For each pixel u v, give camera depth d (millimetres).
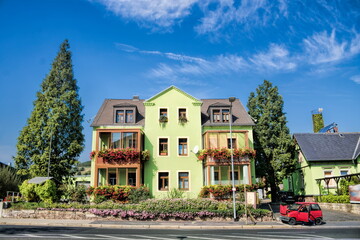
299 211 19922
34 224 19594
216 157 26688
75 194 25016
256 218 21672
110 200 24797
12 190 35188
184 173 28094
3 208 22656
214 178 26734
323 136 35375
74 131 35250
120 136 27547
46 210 22109
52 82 36375
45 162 31766
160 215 21406
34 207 22359
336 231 16984
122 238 13648
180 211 21609
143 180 27656
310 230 17562
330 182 31750
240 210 22266
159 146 28531
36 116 33656
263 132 32562
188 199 23250
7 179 34812
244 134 28125
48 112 34188
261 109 34219
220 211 21688
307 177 33031
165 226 19031
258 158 32875
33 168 31547
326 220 22031
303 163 34156
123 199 25438
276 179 32688
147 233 15727
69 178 34719
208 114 30672
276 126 32656
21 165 32562
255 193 23203
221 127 29375
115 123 28922
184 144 28812
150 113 29219
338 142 34344
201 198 24000
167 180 27891
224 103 31438
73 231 16219
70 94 35469
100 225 19203
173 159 28172
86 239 13227
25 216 22203
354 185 24766
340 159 32000
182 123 29047
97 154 26688
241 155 26781
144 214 21297
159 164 28000
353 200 24766
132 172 27016
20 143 32906
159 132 28766
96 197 25297
